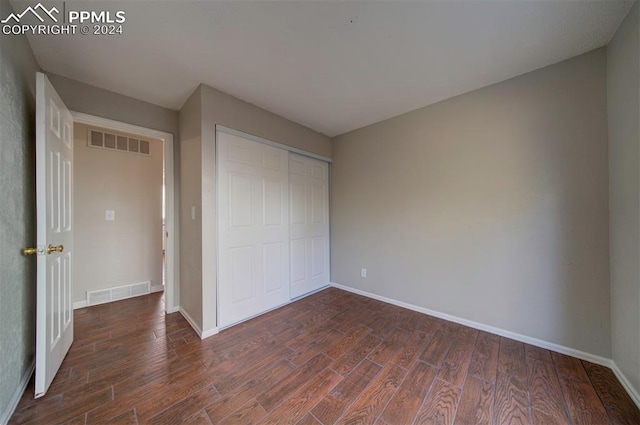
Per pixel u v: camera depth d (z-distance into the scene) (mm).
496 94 2186
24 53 1540
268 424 1258
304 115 2842
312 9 1402
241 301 2449
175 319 2484
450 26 1533
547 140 1950
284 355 1872
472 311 2332
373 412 1342
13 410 1309
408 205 2777
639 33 1354
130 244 3152
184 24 1502
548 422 1285
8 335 1297
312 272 3367
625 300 1540
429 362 1788
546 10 1414
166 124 2639
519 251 2080
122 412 1321
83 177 2852
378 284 3074
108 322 2410
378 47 1729
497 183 2184
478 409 1363
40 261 1415
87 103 2164
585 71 1794
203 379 1594
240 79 2115
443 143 2502
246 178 2514
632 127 1453
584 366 1728
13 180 1369
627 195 1512
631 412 1342
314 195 3402
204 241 2166
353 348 1973
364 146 3203
